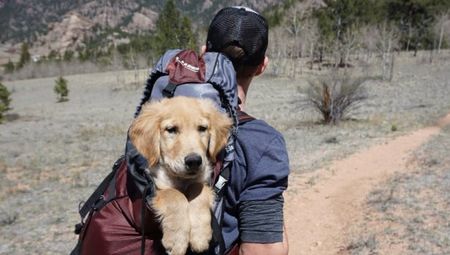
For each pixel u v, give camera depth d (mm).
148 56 90438
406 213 11047
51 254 10109
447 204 11367
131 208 2439
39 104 59906
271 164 2461
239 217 2510
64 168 19203
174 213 2406
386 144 20359
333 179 15062
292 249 10086
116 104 54594
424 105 33250
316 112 31391
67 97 66188
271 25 92188
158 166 2584
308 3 99750
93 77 90562
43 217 12680
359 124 26484
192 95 2605
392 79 55656
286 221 11656
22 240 10945
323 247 9977
